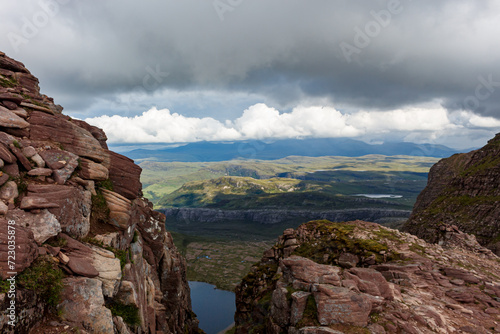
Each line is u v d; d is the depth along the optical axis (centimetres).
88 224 2245
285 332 2980
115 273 2017
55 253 1722
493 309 2975
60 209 1883
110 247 2256
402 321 2569
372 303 2708
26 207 1697
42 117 2369
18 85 2778
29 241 1516
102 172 2625
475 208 15312
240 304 5725
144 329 2375
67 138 2480
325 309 2641
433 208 18412
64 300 1627
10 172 1803
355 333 2392
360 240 5097
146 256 4322
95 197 2505
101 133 3594
